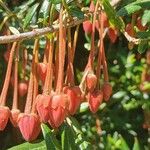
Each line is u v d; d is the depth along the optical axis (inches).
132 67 31.1
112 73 31.2
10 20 24.5
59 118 18.1
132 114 31.7
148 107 30.8
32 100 19.3
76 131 22.0
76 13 19.9
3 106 19.1
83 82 19.7
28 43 24.4
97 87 19.5
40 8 22.1
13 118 19.2
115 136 29.8
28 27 22.2
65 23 19.4
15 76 19.6
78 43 29.8
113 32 22.4
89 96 19.4
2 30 25.0
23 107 28.2
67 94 18.5
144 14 20.5
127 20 24.5
